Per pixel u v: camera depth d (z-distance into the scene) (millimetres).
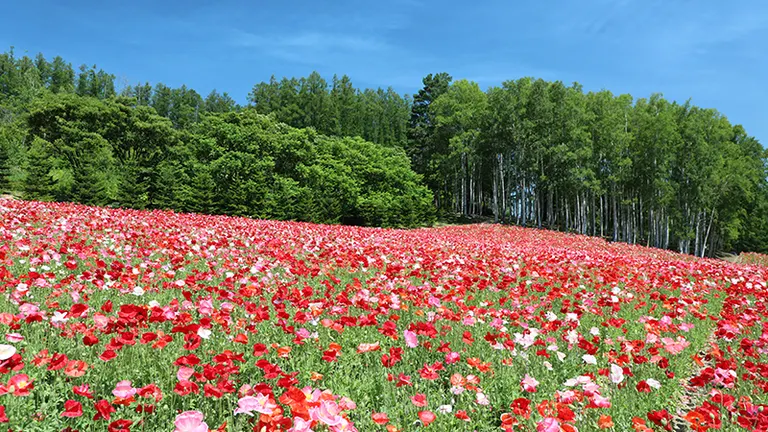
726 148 49312
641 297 9461
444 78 68688
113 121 44844
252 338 5023
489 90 55094
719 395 4070
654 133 46750
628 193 53812
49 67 134375
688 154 46969
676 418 4547
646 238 63125
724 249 72062
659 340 5777
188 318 4598
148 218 16188
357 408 3834
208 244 10391
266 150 42250
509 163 52719
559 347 5852
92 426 3137
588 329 6805
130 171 33000
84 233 10633
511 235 37906
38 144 40188
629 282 10250
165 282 6598
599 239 42188
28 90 100938
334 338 5355
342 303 5918
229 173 38594
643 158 48531
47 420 3068
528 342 5039
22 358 3783
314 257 10227
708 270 13398
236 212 34938
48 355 3545
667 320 6398
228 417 3326
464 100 56875
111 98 46812
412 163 66750
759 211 64438
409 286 7691
